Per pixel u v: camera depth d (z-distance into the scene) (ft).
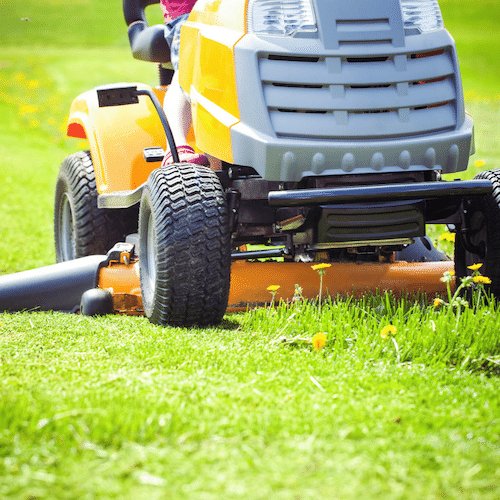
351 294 22.48
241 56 19.36
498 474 12.03
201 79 20.63
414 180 20.03
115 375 15.83
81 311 22.72
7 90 90.22
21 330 20.08
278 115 19.21
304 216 19.95
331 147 19.08
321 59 19.40
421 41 19.86
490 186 19.69
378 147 19.27
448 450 12.68
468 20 161.38
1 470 11.96
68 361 16.99
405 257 25.17
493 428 13.50
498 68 115.44
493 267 21.25
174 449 12.61
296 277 22.41
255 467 12.03
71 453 12.39
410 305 21.76
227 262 20.12
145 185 21.21
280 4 19.56
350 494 11.36
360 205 19.65
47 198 46.19
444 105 20.11
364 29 19.58
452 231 22.53
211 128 20.11
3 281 23.27
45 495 11.30
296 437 12.99
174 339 18.72
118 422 13.08
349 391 15.05
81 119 26.22
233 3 20.12
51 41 138.00
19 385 15.25
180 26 23.52
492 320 18.30
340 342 17.94
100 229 26.76
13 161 58.95
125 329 20.12
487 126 73.41
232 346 18.04
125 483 11.63
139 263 21.94
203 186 20.24
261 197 20.81
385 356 17.38
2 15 158.40
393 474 11.87
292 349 18.11
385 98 19.51
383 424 13.50
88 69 101.40
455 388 15.46
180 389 15.02
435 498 11.34
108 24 151.94
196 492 11.41
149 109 25.79
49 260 32.09
